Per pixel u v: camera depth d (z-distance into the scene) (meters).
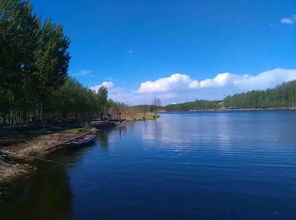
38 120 61.22
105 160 25.89
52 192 15.93
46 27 47.94
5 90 37.94
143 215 12.63
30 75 42.50
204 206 13.61
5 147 29.56
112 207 13.62
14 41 35.06
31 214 12.73
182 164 23.36
